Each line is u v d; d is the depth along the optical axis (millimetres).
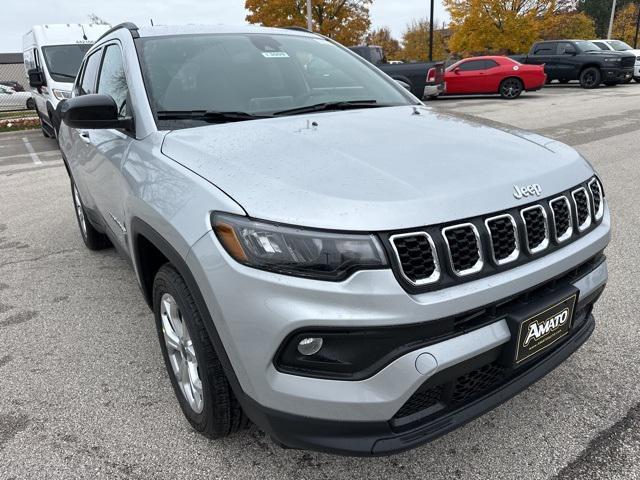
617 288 3619
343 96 3100
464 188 1850
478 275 1796
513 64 17641
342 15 24141
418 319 1669
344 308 1651
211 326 1884
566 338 2213
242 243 1729
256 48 3209
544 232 1986
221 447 2309
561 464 2148
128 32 3127
